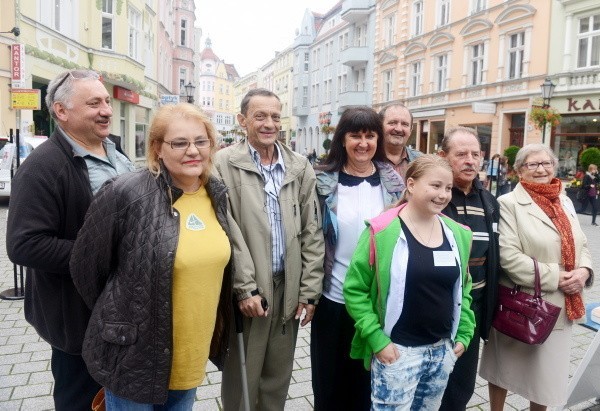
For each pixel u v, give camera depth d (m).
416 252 2.27
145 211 1.83
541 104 16.89
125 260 1.83
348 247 2.76
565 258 2.81
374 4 30.84
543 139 17.39
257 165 2.66
